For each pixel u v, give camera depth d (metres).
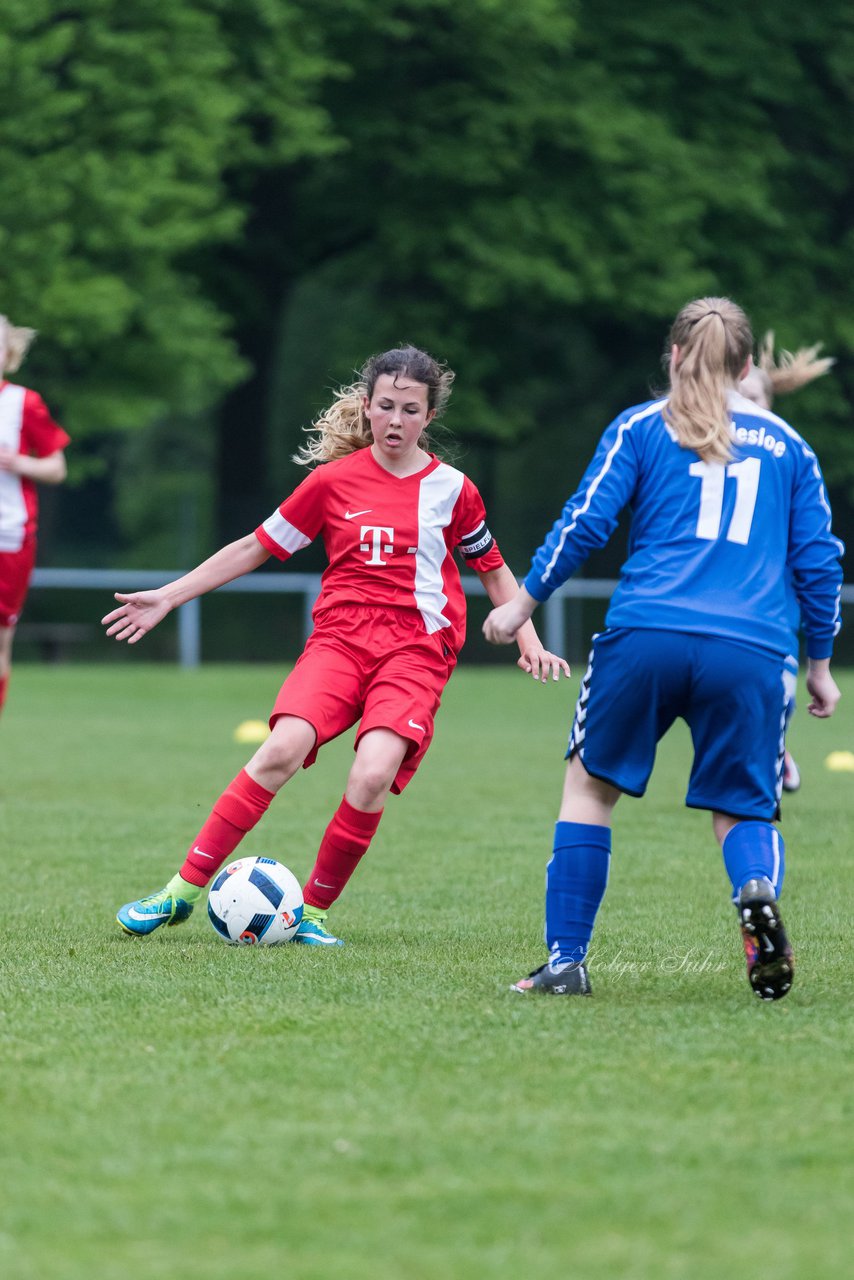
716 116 94.94
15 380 82.56
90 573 85.56
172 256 87.94
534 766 40.72
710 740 15.33
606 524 15.41
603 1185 10.23
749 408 15.73
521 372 100.06
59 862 25.16
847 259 99.38
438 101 90.25
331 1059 13.15
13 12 77.81
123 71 80.75
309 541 19.25
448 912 21.16
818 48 97.00
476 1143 11.01
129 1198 10.01
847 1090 12.29
